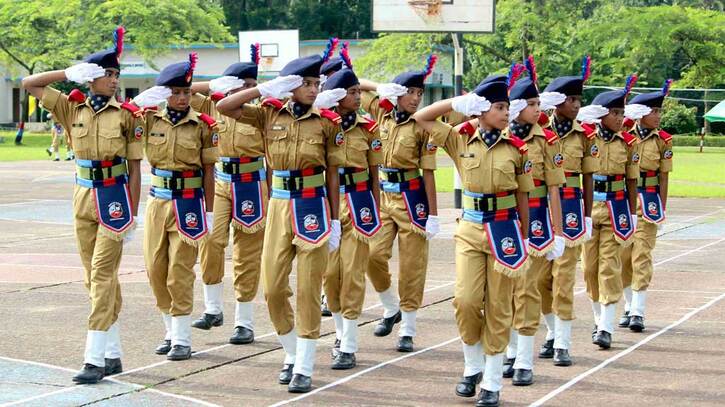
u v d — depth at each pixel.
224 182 12.52
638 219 13.20
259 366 10.98
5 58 68.25
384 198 12.34
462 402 9.55
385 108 12.28
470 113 9.36
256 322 13.41
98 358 10.19
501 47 66.88
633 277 13.09
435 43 53.75
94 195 10.41
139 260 19.02
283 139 10.01
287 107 10.11
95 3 63.94
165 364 11.02
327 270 11.33
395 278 16.92
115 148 10.38
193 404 9.41
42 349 11.59
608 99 12.27
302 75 9.92
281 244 10.10
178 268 11.23
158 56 66.75
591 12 77.75
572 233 11.36
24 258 19.08
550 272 11.38
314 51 65.19
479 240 9.47
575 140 11.55
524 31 62.50
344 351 10.98
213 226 12.13
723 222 26.11
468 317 9.54
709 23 68.00
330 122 10.06
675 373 10.75
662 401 9.60
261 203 12.42
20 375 10.41
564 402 9.58
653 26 66.25
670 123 69.75
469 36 63.22
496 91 9.38
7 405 9.26
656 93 13.66
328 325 13.30
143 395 9.71
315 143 9.98
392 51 53.59
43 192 33.50
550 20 63.34
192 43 68.38
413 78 12.13
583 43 67.38
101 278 10.28
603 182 12.27
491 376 9.41
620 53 70.00
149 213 11.44
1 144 63.94
